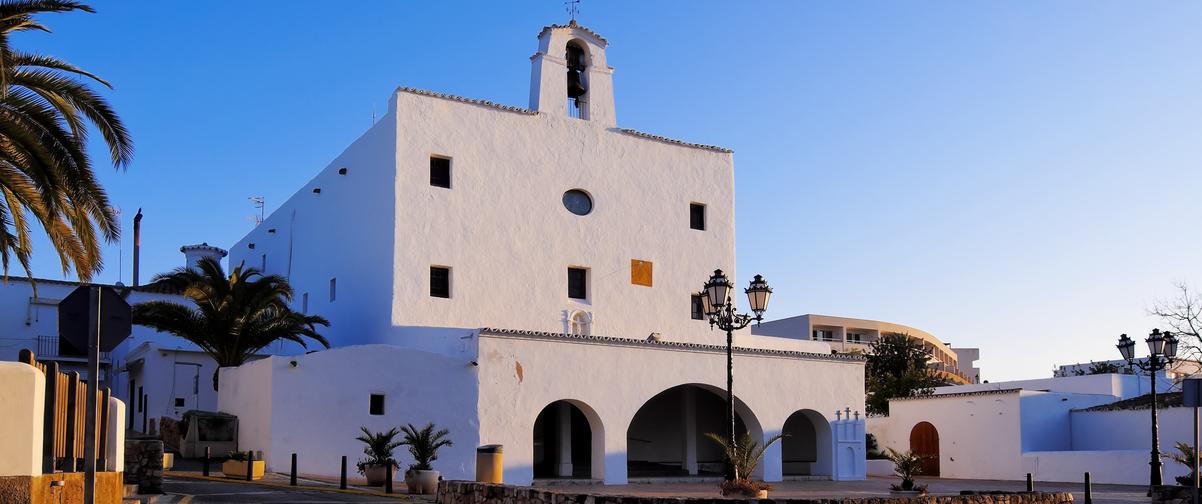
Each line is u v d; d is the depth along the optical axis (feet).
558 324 115.75
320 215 127.24
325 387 89.35
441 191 110.32
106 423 46.21
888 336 232.73
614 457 101.19
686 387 115.14
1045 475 122.01
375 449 82.43
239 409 95.96
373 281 110.11
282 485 75.77
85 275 63.36
